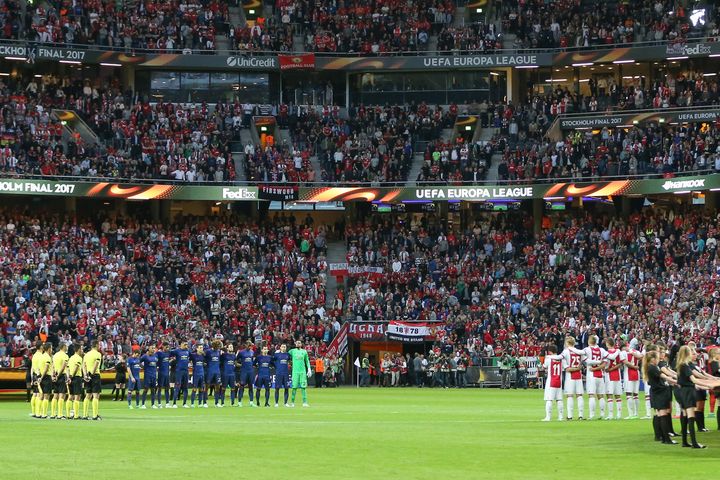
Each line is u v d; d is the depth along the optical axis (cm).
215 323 8562
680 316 7894
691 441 3209
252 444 3284
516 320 8675
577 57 10288
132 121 9994
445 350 8425
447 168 9919
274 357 5641
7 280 8225
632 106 10069
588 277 8919
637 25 10306
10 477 2481
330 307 9162
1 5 9919
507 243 9450
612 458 2908
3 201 9694
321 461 2820
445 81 10844
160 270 9075
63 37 10050
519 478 2483
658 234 9100
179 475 2525
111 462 2792
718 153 9031
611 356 4472
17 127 9456
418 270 9338
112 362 7456
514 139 10250
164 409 5338
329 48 10644
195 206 10275
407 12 10869
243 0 11088
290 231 9744
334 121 10344
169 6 10694
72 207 9812
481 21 10931
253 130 10331
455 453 3027
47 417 4641
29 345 7638
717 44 9844
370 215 10362
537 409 5303
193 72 10725
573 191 9444
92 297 8500
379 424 4184
